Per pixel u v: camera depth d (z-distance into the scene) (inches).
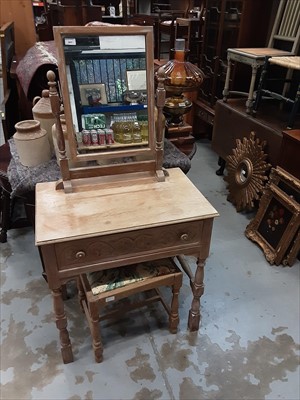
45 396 48.7
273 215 78.0
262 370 53.4
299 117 89.1
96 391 49.6
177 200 46.9
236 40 102.0
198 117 129.7
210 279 70.7
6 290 66.4
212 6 110.9
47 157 58.2
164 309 63.4
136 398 49.0
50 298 64.9
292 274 72.9
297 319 62.2
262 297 66.7
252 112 89.7
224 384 51.2
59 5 99.7
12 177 55.9
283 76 97.1
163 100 45.4
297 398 49.7
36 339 56.9
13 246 78.3
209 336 58.4
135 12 182.5
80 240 40.8
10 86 90.0
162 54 146.9
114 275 49.1
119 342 56.9
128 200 46.2
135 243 44.1
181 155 61.1
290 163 73.7
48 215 42.7
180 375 52.2
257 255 78.2
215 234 85.0
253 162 87.1
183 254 48.3
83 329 59.1
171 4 175.0
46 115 57.1
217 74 112.9
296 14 90.4
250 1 94.8
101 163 50.6
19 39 108.5
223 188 106.0
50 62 70.1
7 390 49.3
